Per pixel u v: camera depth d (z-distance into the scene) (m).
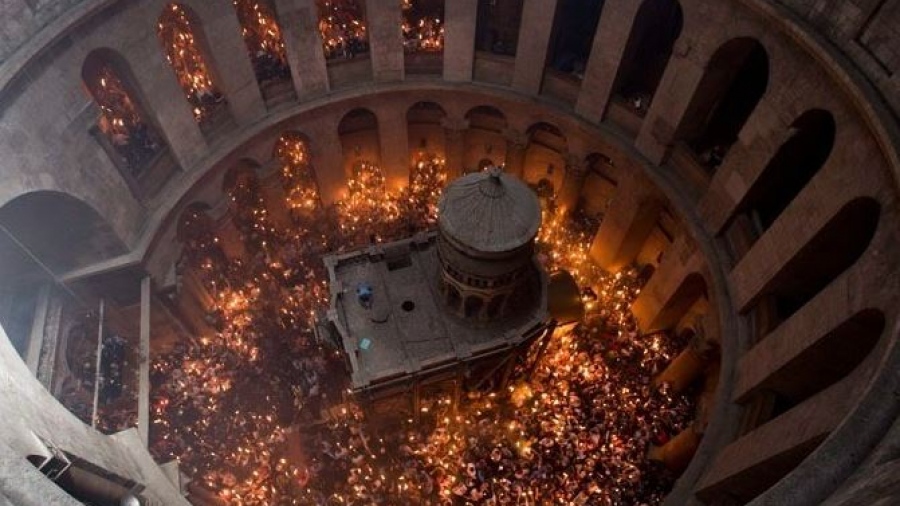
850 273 13.27
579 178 26.59
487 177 17.92
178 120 21.72
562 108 24.64
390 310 21.19
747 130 17.84
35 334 18.81
